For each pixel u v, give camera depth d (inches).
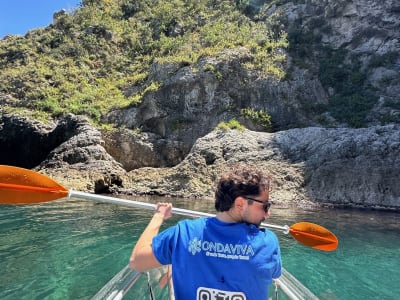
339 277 232.8
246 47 1053.2
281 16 1231.5
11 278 213.0
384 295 205.3
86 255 259.0
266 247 70.3
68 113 900.6
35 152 883.4
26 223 361.7
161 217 88.0
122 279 109.0
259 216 72.1
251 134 756.0
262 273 68.5
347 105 975.6
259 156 689.6
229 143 729.6
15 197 110.4
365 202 603.8
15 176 110.3
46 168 749.9
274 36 1170.0
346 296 203.3
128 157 852.6
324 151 670.5
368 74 1051.9
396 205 589.9
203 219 73.7
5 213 412.8
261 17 1295.5
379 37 1108.5
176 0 1518.2
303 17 1213.1
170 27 1362.0
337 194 615.5
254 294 67.9
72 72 1163.3
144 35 1360.7
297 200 598.9
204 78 948.6
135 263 73.9
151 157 860.0
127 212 431.8
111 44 1331.2
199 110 939.3
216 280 67.7
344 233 365.7
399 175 610.5
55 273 221.8
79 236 312.2
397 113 911.7
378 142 655.1
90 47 1299.2
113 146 853.2
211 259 68.4
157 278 118.7
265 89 965.2
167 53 1197.7
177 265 69.7
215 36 1152.2
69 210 437.7
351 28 1138.7
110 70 1218.6
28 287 199.8
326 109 975.0
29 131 880.3
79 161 753.6
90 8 1526.8
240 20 1274.6
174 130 924.6
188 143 896.3
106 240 300.0
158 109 944.9
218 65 966.4
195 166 696.4
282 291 110.5
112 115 958.4
